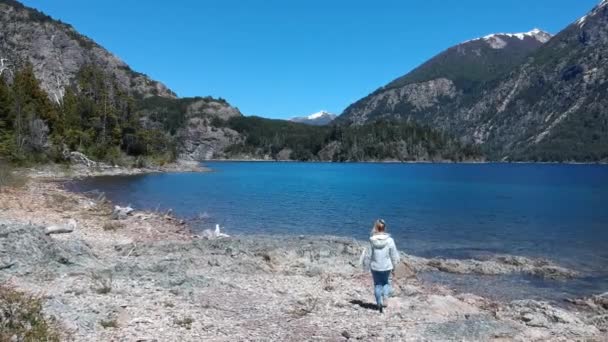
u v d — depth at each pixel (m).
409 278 18.88
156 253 19.59
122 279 14.05
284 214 38.69
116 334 9.25
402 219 37.31
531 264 21.73
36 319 7.94
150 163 108.06
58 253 15.18
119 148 104.38
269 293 13.95
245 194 56.47
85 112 99.81
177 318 10.60
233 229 30.91
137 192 53.94
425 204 49.06
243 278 15.99
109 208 33.97
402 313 12.45
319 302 13.13
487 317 12.48
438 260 21.91
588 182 98.50
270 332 10.21
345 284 16.14
